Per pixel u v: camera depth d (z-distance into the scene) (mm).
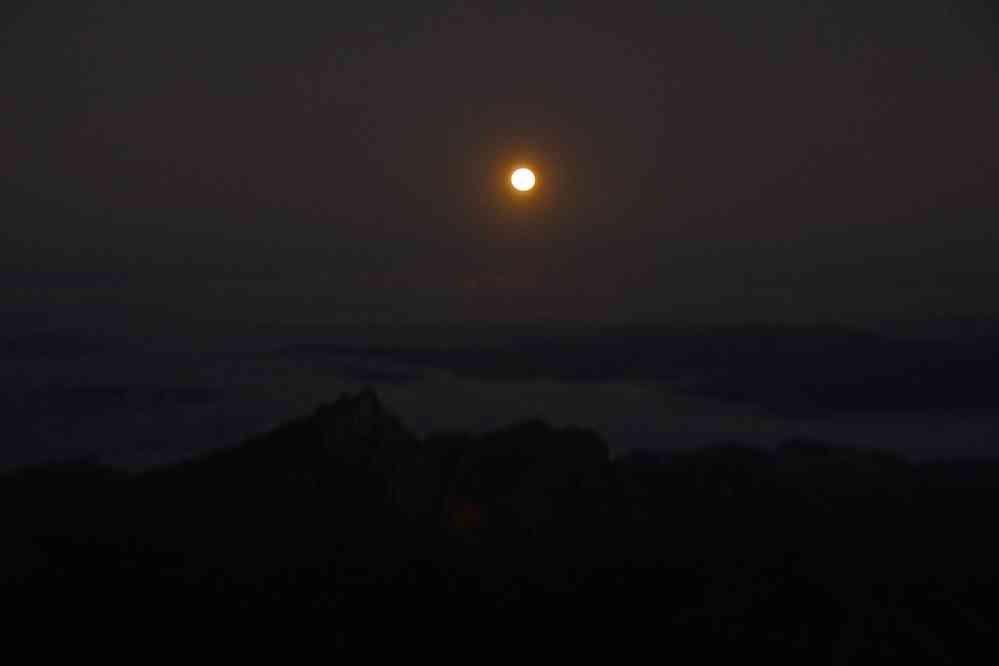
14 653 5270
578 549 7250
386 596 6121
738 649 5711
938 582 7039
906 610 6488
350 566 6551
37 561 6312
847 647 5809
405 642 5648
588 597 6258
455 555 7008
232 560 6555
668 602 6281
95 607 5746
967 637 6148
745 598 6340
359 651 5543
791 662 5621
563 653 5613
